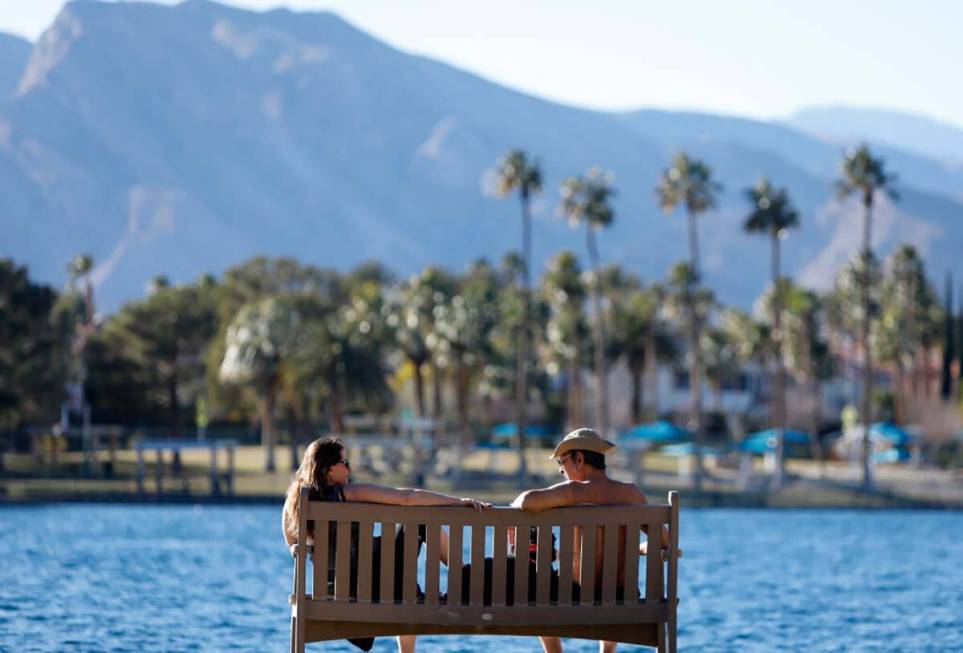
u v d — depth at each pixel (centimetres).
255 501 15700
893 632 4556
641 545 2886
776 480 19900
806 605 5409
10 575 6269
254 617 4688
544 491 2722
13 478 17888
